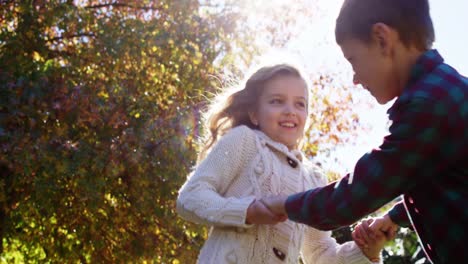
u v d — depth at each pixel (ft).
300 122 9.45
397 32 7.21
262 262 8.62
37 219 34.60
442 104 6.74
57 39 36.29
